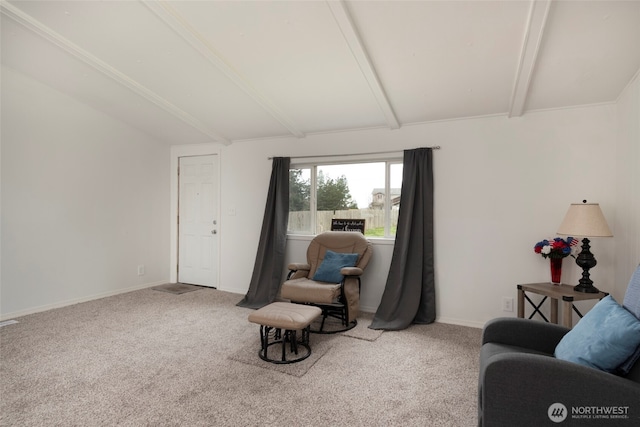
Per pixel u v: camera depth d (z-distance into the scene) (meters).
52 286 3.67
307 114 3.59
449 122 3.46
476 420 1.78
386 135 3.75
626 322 1.32
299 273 3.64
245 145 4.55
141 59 2.85
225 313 3.61
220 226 4.70
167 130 4.51
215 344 2.76
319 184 4.20
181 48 2.66
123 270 4.42
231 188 4.63
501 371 1.30
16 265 3.38
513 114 3.15
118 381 2.14
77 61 3.02
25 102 3.42
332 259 3.54
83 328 3.08
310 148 4.14
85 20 2.41
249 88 3.09
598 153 2.90
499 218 3.24
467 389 2.09
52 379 2.15
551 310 2.78
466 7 1.96
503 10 1.96
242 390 2.05
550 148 3.06
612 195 2.85
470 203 3.35
